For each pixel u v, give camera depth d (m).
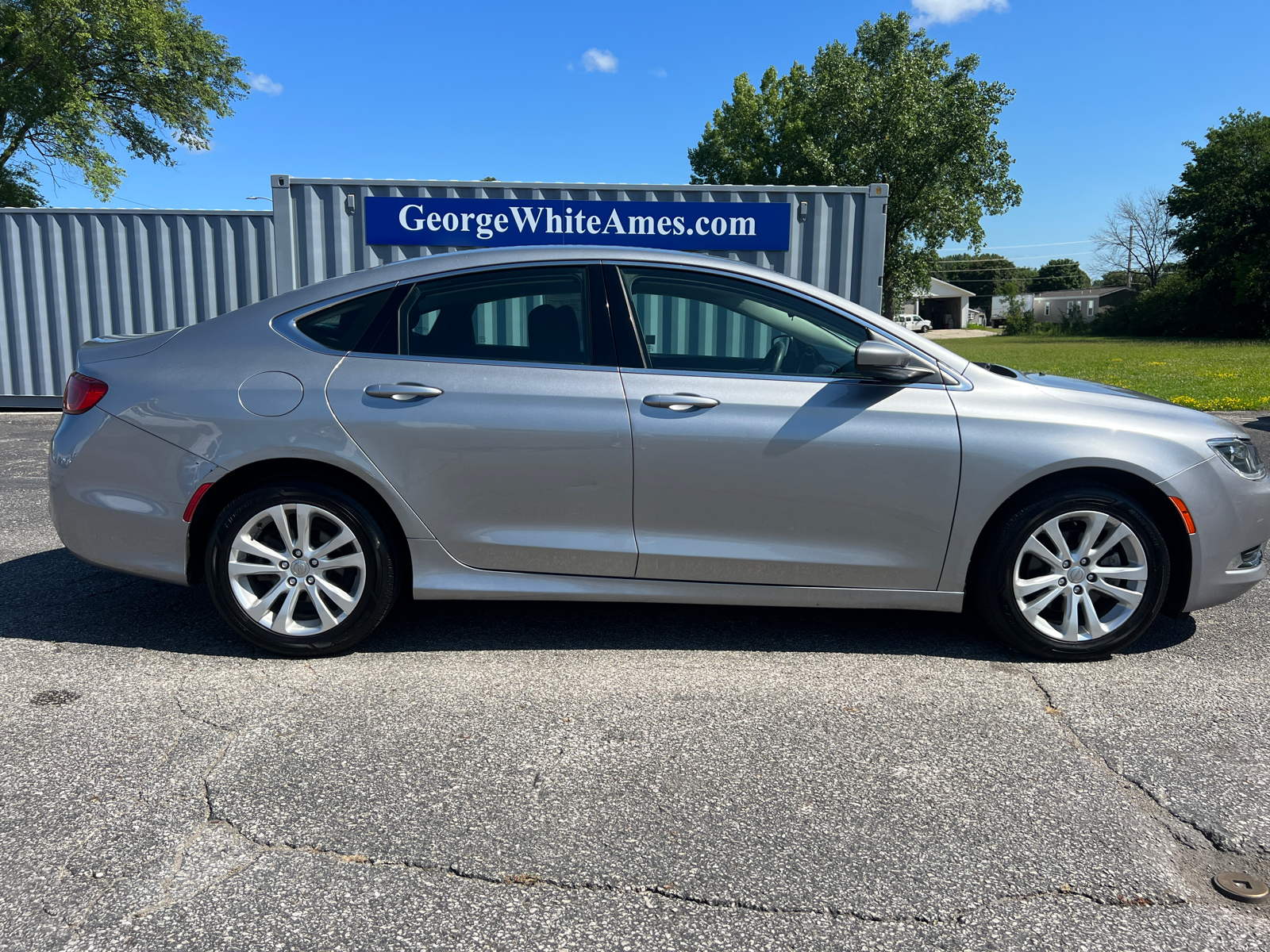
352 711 2.76
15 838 2.04
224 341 3.23
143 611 3.68
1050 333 71.50
